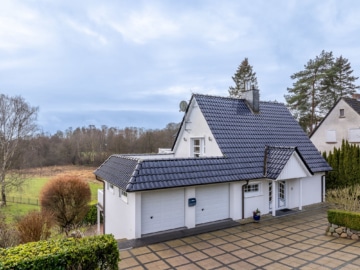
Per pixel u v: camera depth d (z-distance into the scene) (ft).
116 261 21.97
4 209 86.94
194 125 54.70
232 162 44.09
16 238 41.47
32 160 133.69
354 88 114.52
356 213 34.06
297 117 120.67
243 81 140.77
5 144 101.55
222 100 56.08
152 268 26.48
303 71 117.08
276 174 43.57
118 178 39.24
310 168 49.19
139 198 34.68
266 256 29.25
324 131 93.97
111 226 45.21
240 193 43.21
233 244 32.81
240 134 50.52
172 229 37.68
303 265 26.86
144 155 58.29
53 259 19.21
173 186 35.76
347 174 59.98
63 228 69.62
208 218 41.14
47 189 72.69
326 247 31.50
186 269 26.30
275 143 53.16
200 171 39.75
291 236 35.47
